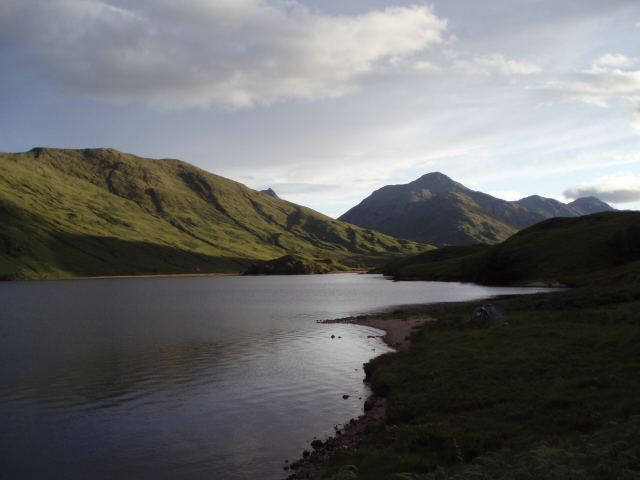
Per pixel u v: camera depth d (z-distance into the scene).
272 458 18.86
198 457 19.14
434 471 12.99
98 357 41.41
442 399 21.59
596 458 10.75
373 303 98.44
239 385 30.80
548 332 31.94
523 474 10.74
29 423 23.78
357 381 31.30
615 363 22.34
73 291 163.75
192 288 182.62
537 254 144.50
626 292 50.72
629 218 155.38
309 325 63.53
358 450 17.30
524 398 19.73
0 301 117.38
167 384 31.41
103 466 18.50
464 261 190.00
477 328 40.66
